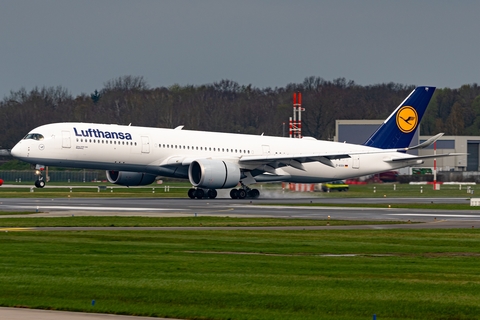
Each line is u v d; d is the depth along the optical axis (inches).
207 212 7377.0
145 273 3321.9
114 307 2598.4
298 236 5172.2
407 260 3939.5
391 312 2600.9
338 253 4237.2
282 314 2544.3
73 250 4138.8
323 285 3068.4
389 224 6328.7
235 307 2650.1
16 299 2711.6
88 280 3115.2
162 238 4904.0
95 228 5605.3
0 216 6501.0
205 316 2500.0
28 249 4158.5
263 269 3501.5
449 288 3029.0
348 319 2486.5
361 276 3326.8
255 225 6018.7
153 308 2600.9
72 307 2581.2
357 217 7047.2
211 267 3538.4
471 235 5383.9
